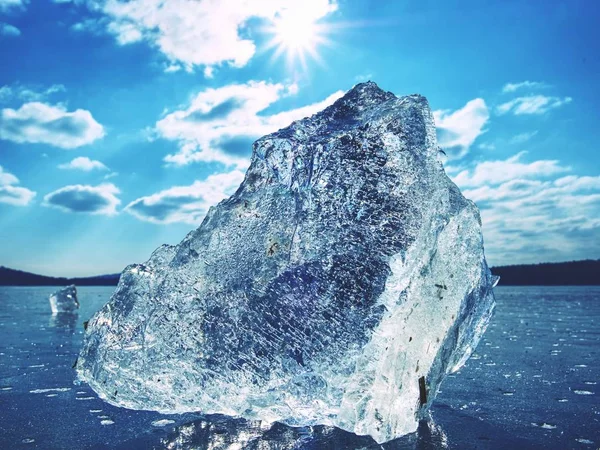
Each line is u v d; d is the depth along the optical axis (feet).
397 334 6.89
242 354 7.57
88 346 9.14
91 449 5.84
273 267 7.68
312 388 7.06
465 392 8.97
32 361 12.59
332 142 7.80
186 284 8.37
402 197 7.11
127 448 5.86
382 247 6.98
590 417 7.18
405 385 6.72
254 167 8.65
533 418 7.14
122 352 8.32
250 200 8.41
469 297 7.72
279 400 7.24
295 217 7.82
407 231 6.90
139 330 8.43
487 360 12.75
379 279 6.91
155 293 8.66
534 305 42.73
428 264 7.18
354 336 6.92
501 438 6.20
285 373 7.25
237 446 5.96
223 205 8.71
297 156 8.07
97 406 8.11
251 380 7.43
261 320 7.59
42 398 8.66
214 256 8.34
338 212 7.47
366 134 7.64
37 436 6.38
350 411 6.64
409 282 6.89
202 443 6.08
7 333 19.57
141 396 7.98
